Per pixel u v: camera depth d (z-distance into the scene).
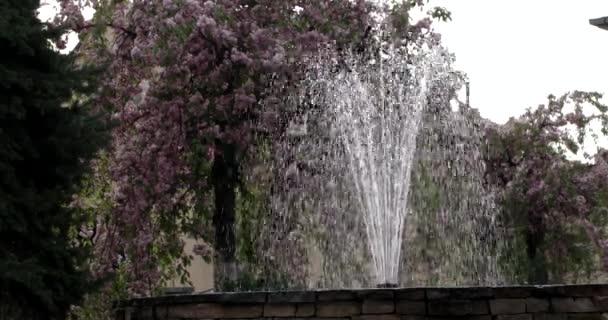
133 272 15.73
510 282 19.56
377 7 16.34
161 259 16.59
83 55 15.85
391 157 13.25
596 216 22.59
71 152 11.77
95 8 15.82
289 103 15.22
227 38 14.79
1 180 11.03
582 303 8.04
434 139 15.80
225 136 15.12
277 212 15.70
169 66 15.16
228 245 15.25
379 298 8.05
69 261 11.52
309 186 15.25
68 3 15.65
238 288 15.09
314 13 16.03
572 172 22.14
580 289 8.05
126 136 15.66
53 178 11.76
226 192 15.34
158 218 16.22
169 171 15.68
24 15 11.98
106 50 15.77
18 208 11.08
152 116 15.55
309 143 15.19
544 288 8.01
